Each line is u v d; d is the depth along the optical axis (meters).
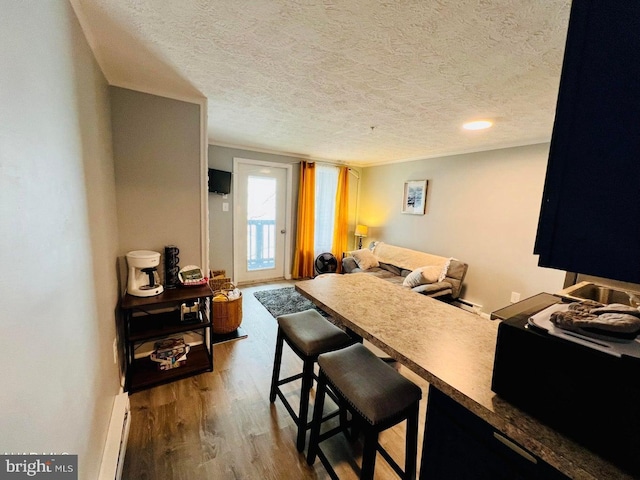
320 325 1.71
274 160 4.51
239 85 1.91
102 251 1.48
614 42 0.56
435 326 1.24
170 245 2.23
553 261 0.67
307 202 4.88
